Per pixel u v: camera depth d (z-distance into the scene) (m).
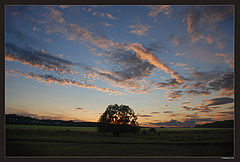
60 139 23.00
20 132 24.55
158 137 28.50
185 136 27.94
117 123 30.06
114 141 23.12
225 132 28.45
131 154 16.53
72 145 19.66
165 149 18.45
